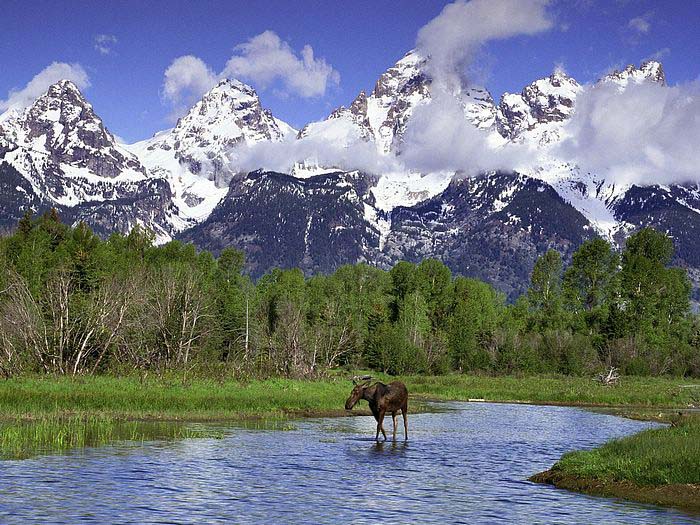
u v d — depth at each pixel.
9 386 49.78
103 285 74.00
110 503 21.27
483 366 113.81
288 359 77.94
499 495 23.67
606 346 123.81
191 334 72.19
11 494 22.03
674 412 61.56
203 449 31.92
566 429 45.47
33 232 119.25
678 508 22.03
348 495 23.23
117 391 50.75
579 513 21.34
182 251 125.88
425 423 47.94
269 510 21.06
